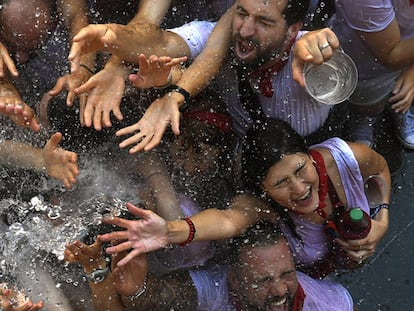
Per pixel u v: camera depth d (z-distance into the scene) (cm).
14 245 248
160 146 254
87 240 246
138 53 245
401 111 291
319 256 258
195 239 239
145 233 231
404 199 305
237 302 250
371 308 289
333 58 253
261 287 245
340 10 271
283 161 242
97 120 238
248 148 249
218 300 250
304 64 245
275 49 249
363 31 270
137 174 255
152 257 246
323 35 242
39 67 260
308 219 251
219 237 243
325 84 255
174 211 250
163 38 253
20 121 245
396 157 307
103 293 236
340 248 257
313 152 249
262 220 250
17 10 250
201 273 251
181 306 245
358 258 255
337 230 251
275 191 244
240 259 246
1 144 248
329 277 274
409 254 298
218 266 252
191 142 253
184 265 250
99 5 268
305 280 258
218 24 260
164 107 242
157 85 243
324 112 266
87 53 243
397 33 273
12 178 250
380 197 266
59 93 249
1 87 246
